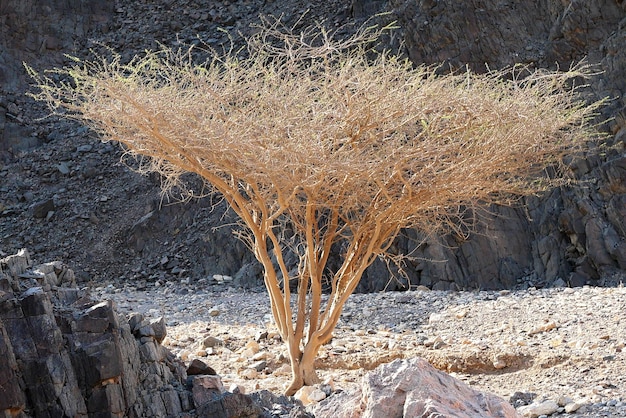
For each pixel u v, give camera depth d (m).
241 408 4.97
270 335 10.23
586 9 16.91
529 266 16.08
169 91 7.18
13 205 20.53
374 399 4.70
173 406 5.01
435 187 7.41
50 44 24.80
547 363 8.09
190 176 19.91
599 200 15.57
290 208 8.30
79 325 4.71
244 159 6.89
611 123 15.88
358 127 7.21
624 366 7.57
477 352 8.59
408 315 11.84
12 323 4.52
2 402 4.21
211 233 18.77
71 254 19.17
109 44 25.12
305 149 6.66
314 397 6.95
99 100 7.28
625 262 14.94
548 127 7.93
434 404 4.48
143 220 19.48
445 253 16.25
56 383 4.43
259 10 24.27
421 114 7.07
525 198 16.58
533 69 17.64
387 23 20.02
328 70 7.41
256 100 7.22
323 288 16.61
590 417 5.97
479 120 7.21
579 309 10.64
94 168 21.16
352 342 9.99
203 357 9.41
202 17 25.17
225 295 15.52
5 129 22.41
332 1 22.86
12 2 24.41
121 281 18.41
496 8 18.31
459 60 18.48
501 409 4.79
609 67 16.38
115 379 4.64
